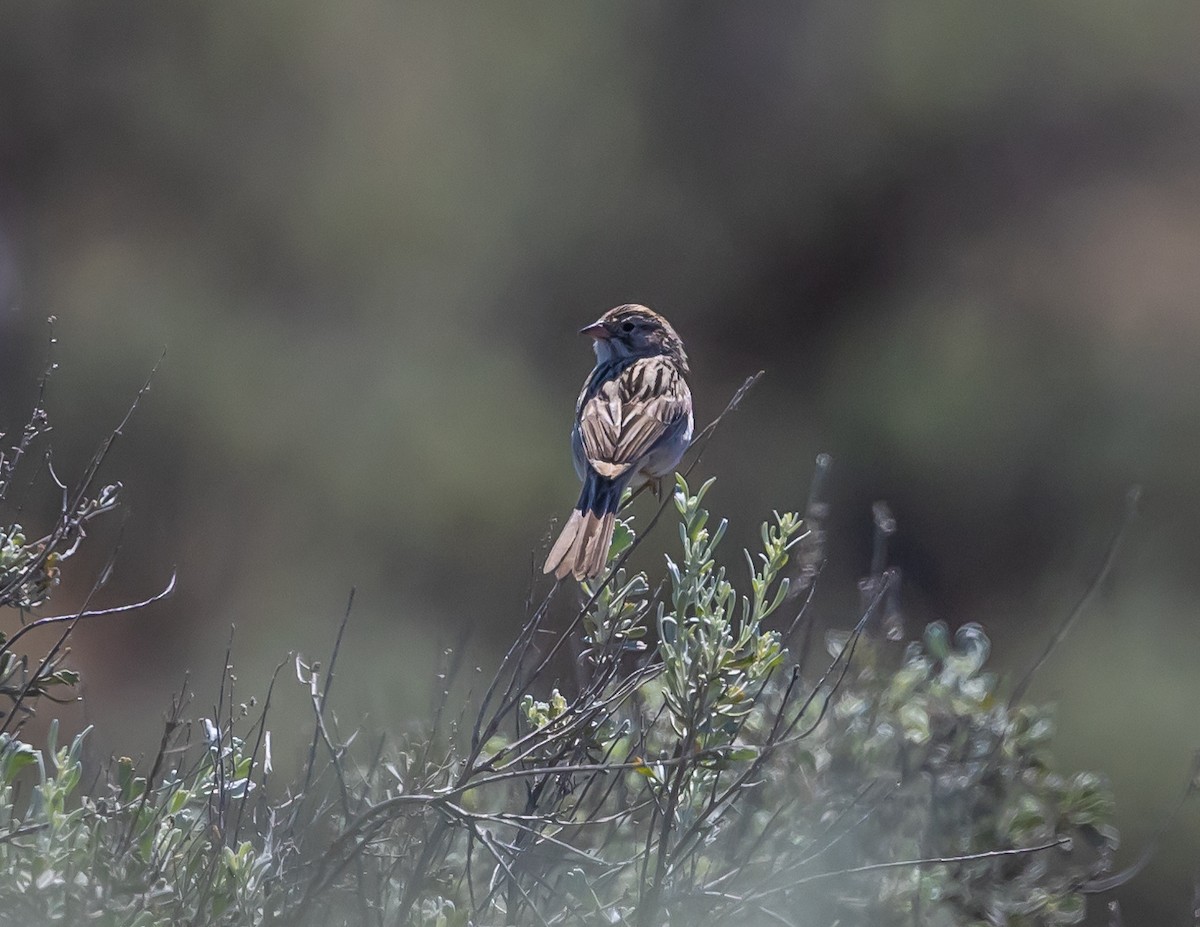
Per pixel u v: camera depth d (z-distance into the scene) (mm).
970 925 6746
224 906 4914
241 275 21172
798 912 6051
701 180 23766
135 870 4785
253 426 18375
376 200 21781
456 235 21938
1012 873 6879
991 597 19547
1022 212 24891
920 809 6844
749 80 24281
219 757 5152
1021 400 20734
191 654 16031
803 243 23844
